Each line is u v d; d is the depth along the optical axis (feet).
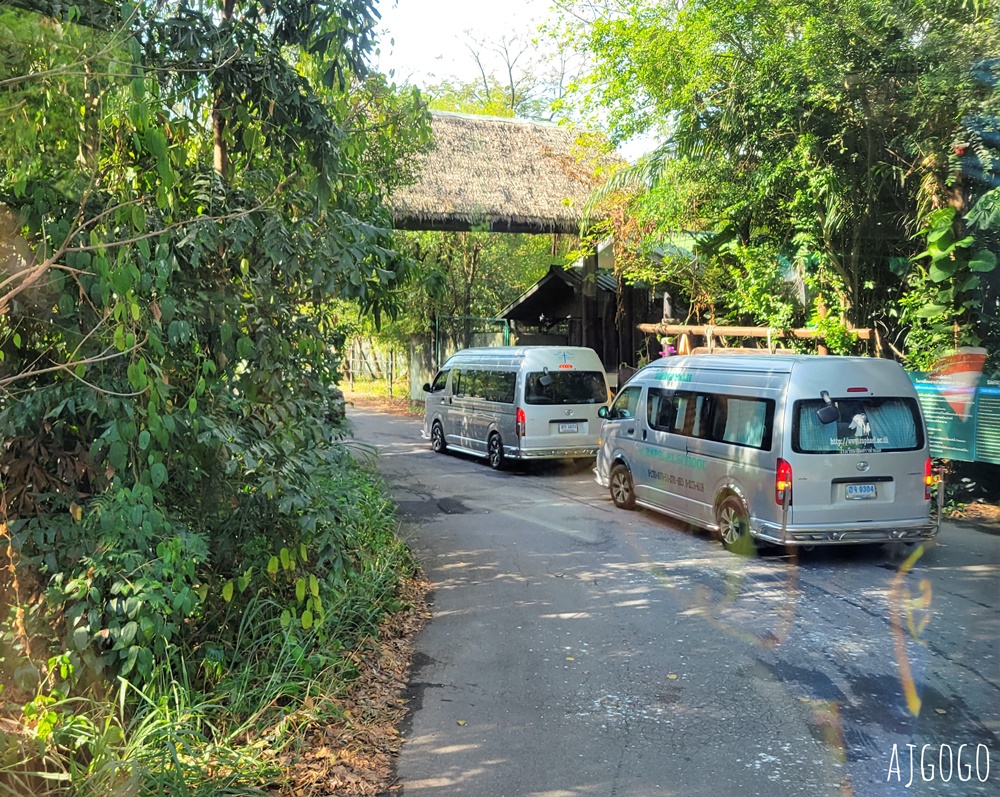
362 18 19.33
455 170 60.34
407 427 73.51
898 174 38.27
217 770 13.75
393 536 30.01
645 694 17.65
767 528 27.58
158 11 15.56
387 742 15.62
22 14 12.85
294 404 17.65
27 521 14.11
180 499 17.62
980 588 24.76
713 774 14.21
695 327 49.29
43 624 14.39
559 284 78.18
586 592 25.04
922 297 37.19
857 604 23.41
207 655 16.21
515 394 47.96
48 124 13.71
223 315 16.48
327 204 18.65
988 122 33.86
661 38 45.91
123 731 13.56
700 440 31.35
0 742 12.14
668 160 47.14
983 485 35.60
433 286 28.45
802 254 40.83
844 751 14.93
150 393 13.79
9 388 14.46
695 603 23.73
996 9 32.55
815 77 37.55
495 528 33.86
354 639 20.29
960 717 16.26
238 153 19.15
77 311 14.38
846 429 27.02
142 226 13.46
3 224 14.01
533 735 15.84
